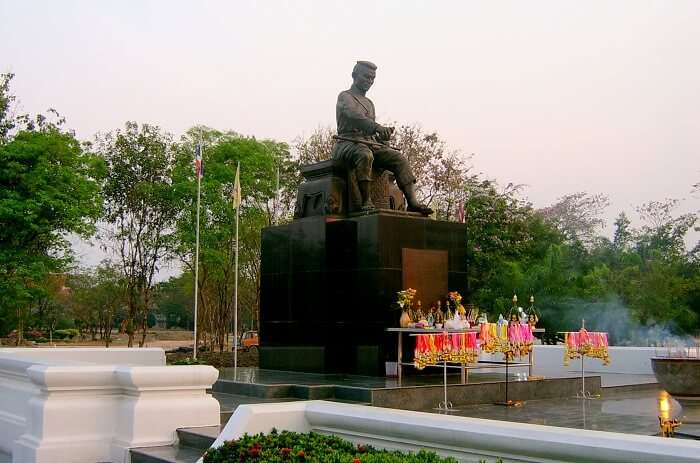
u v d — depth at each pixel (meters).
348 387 10.88
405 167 14.73
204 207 29.92
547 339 29.55
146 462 7.80
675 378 8.95
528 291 30.06
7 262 24.62
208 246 30.39
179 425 8.48
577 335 12.02
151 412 8.30
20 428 9.59
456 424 5.59
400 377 12.33
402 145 34.47
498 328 11.19
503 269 31.70
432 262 14.02
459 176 35.00
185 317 62.19
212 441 7.87
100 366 8.69
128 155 31.52
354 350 13.50
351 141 14.52
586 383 12.39
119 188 31.81
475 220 33.75
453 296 13.22
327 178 14.60
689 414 8.98
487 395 11.23
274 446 5.89
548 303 29.55
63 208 24.53
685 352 10.74
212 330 36.00
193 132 31.30
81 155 26.92
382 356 13.12
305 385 11.34
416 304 13.59
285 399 11.25
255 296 36.12
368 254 13.52
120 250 32.31
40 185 24.50
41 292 26.30
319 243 14.09
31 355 11.95
